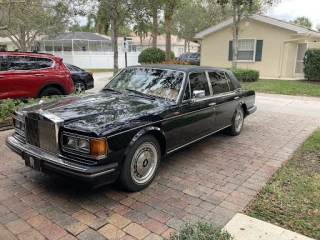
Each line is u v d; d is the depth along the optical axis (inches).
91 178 125.3
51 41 1235.2
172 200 143.8
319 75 656.4
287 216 130.0
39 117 140.3
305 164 192.4
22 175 167.9
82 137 128.6
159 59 925.8
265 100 450.9
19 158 193.5
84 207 135.4
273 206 138.5
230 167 187.3
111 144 131.6
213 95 214.1
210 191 153.9
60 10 654.5
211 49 834.8
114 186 156.5
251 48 770.2
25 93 306.2
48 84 325.1
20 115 158.7
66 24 863.1
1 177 164.9
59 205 136.8
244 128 287.7
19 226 120.1
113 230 118.6
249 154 212.4
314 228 121.0
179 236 98.0
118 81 207.9
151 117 153.8
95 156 127.4
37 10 619.8
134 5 590.6
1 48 311.7
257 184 162.9
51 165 132.8
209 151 217.8
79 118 139.0
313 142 237.8
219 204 140.6
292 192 152.1
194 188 157.0
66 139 133.3
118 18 646.5
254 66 775.7
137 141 146.0
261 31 744.3
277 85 597.3
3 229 118.0
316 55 649.0
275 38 731.4
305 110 380.8
